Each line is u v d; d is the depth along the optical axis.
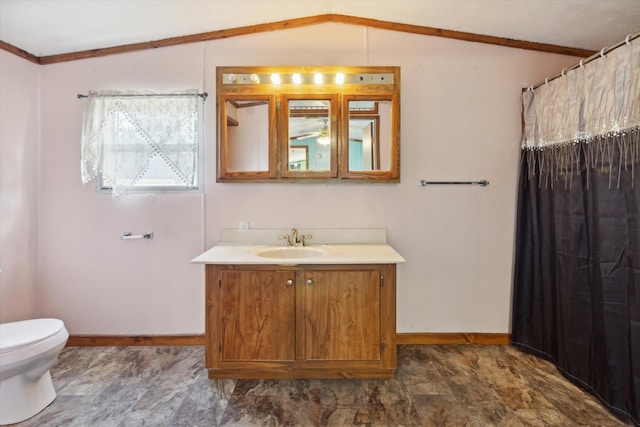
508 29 2.31
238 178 2.42
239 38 2.46
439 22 2.34
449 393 1.87
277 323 1.96
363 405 1.77
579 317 1.95
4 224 2.24
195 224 2.47
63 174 2.45
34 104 2.40
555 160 2.14
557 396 1.84
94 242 2.46
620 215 1.69
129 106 2.39
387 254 2.09
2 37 2.18
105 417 1.67
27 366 1.62
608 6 1.96
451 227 2.48
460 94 2.46
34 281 2.43
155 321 2.47
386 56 2.46
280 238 2.45
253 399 1.82
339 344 1.97
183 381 1.99
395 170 2.41
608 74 1.74
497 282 2.48
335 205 2.47
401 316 2.49
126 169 2.39
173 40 2.43
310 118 2.42
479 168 2.46
